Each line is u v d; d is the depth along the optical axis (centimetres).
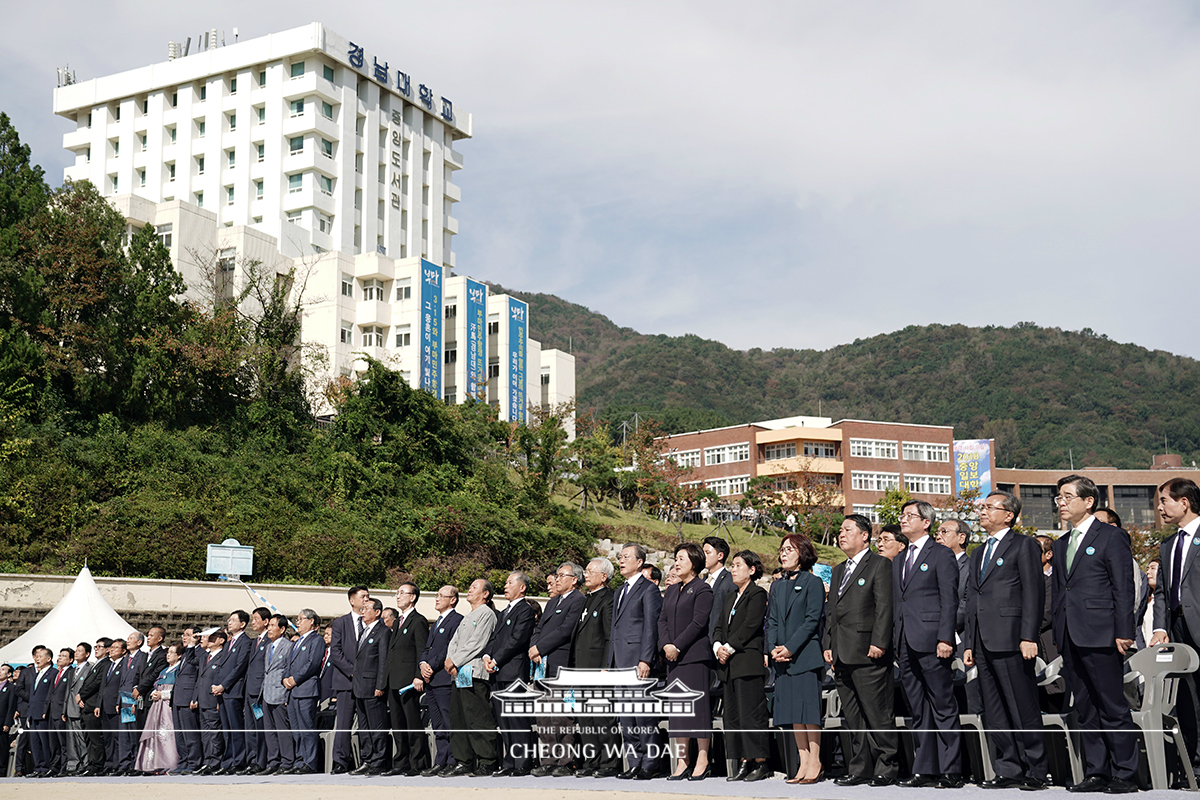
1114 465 14850
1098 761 780
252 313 5478
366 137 7544
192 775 1307
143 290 3578
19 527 2603
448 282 6769
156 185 7512
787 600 929
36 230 3322
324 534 3133
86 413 3297
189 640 1459
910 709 874
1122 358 18500
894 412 19112
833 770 970
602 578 1073
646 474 5694
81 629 2025
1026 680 812
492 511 3809
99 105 7775
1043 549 1016
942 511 6481
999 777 820
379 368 4091
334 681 1230
